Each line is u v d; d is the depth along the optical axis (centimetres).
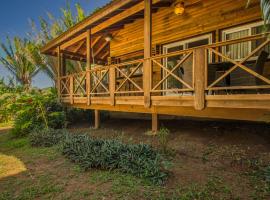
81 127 926
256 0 584
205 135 560
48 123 902
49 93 1053
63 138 683
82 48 1157
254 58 586
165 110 535
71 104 957
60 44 1020
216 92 536
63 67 1169
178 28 782
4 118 1381
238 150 448
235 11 629
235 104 389
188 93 674
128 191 341
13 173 464
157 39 860
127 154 441
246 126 559
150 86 541
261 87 354
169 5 789
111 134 725
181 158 457
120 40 1045
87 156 469
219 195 311
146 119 880
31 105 916
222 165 407
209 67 479
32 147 686
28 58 1848
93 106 802
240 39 372
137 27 938
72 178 409
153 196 321
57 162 509
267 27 288
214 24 680
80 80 921
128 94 925
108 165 432
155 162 398
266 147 438
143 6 621
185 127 655
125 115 976
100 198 329
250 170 375
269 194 306
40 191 366
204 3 704
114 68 667
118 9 671
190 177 372
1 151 678
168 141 563
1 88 1666
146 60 554
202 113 461
